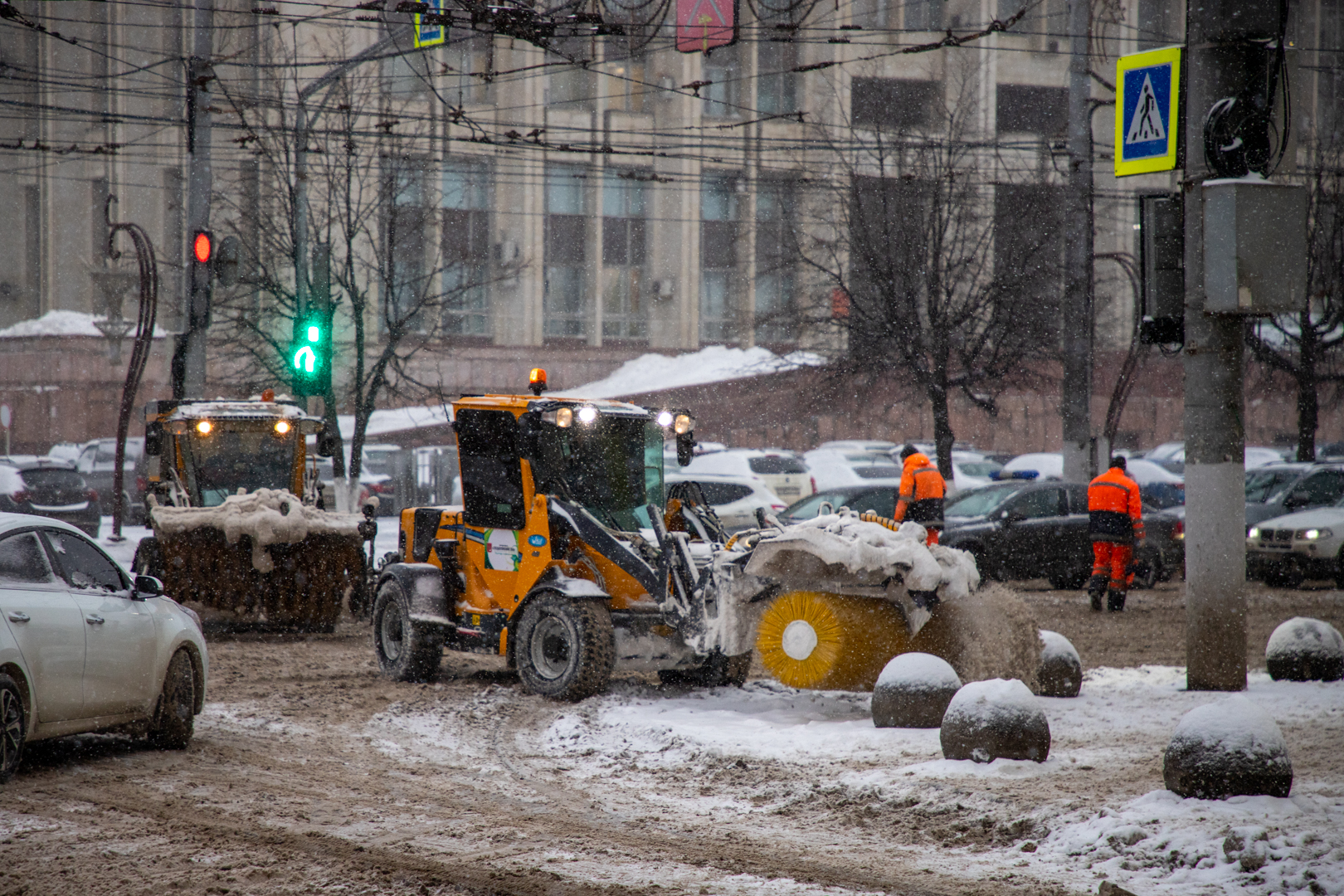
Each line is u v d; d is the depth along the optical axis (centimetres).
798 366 18900
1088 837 2700
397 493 15000
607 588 4644
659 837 2841
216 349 16850
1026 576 8619
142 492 12394
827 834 2877
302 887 2420
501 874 2519
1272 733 2905
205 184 7538
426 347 12812
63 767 3403
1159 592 8812
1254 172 4553
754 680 5003
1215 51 4603
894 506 9150
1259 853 2480
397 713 4397
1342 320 12756
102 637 3369
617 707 4322
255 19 14225
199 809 3008
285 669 5394
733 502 9581
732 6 6812
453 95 19850
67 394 19262
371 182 13612
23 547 3262
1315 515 9069
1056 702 4450
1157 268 4734
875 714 3891
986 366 11700
